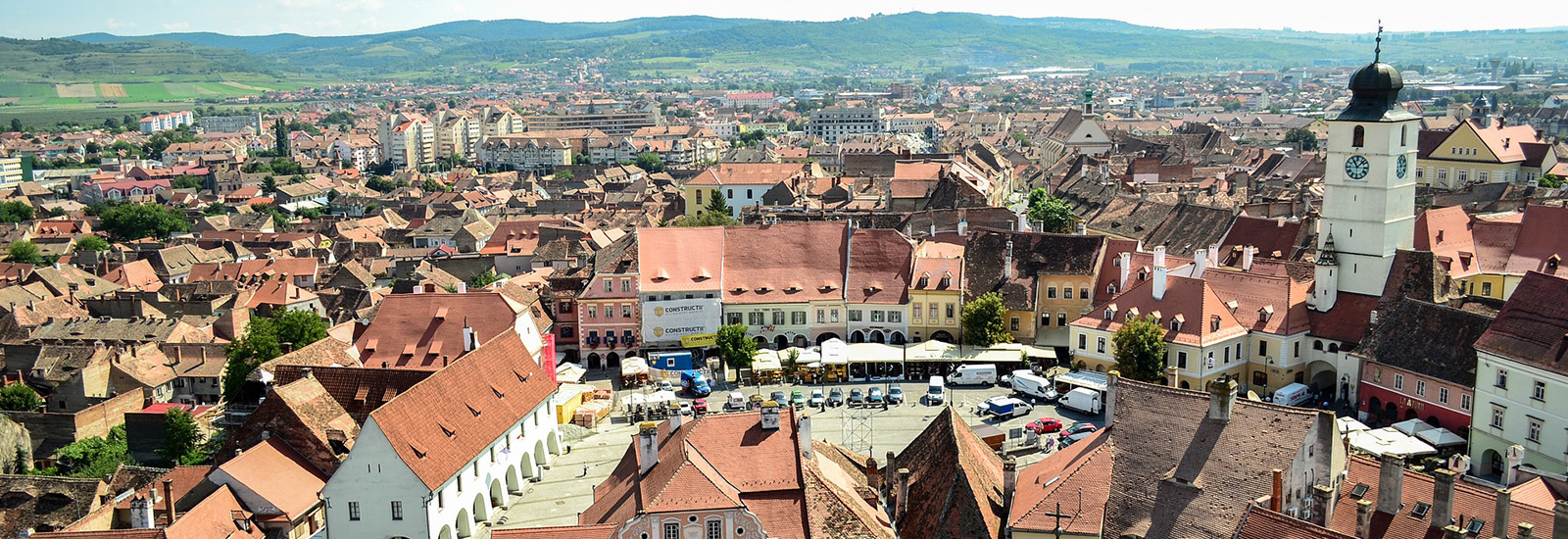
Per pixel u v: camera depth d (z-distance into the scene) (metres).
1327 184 162.12
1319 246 165.25
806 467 96.69
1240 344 158.25
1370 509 86.56
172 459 154.62
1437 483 84.00
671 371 178.25
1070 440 138.25
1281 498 88.25
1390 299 153.75
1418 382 137.88
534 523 124.88
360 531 116.94
